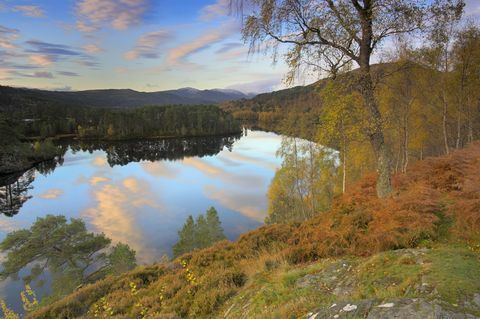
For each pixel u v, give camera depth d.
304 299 5.50
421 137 27.70
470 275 4.68
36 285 28.70
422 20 8.77
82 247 30.98
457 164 11.38
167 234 40.31
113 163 110.06
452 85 23.80
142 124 188.88
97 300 10.50
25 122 190.38
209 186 66.69
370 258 6.72
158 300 9.20
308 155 34.41
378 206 9.34
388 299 4.18
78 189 71.38
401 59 16.05
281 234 11.88
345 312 4.14
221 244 13.08
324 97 11.58
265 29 9.51
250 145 136.25
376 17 8.96
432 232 7.36
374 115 10.07
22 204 60.59
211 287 8.79
